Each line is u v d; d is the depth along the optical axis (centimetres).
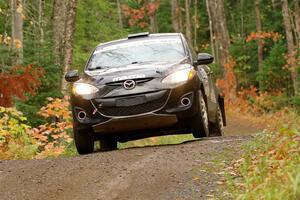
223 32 6619
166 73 1766
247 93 6112
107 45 2064
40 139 2166
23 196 1210
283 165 1109
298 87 5434
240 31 10331
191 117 1797
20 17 3011
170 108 1741
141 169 1330
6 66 2519
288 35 5622
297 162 1102
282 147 1253
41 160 1580
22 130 2112
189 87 1759
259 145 1423
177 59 1903
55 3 2920
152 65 1812
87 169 1384
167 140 2828
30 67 2322
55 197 1181
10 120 2109
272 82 6619
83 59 4166
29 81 2303
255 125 4241
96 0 5153
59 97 2530
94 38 5084
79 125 1792
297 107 4397
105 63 1956
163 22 10456
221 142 1662
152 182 1218
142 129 1819
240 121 4841
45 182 1302
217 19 6662
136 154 1541
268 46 7956
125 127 1775
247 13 9956
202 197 1082
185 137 2895
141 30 10075
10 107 2225
